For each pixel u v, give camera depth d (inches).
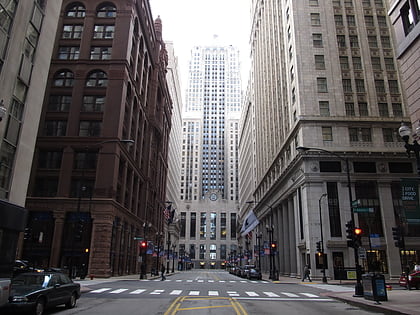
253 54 4188.0
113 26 2017.7
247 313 531.2
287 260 2233.0
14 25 840.9
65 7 2043.6
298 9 2103.8
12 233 460.1
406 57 944.3
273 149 2775.6
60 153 1787.6
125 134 2007.9
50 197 1696.6
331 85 1950.1
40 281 510.9
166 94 3604.8
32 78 932.6
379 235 1722.4
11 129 847.1
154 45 2962.6
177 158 5954.7
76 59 1913.1
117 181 1792.6
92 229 1637.6
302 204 1840.6
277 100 2588.6
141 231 2503.7
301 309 595.5
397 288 1131.9
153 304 632.4
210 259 6840.6
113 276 1763.0
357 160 1818.4
